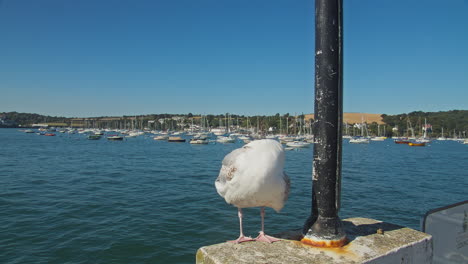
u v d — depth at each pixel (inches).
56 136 5211.6
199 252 134.3
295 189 825.5
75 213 590.2
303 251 130.1
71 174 1132.5
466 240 131.6
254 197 145.3
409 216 605.9
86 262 399.9
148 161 1683.1
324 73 132.1
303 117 5433.1
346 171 1332.4
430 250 141.1
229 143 3836.1
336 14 131.0
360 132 6520.7
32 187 855.1
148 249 435.2
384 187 917.8
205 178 1048.8
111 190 818.2
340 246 133.4
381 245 134.1
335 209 135.4
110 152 2308.1
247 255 126.0
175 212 597.9
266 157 143.7
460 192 860.0
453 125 6382.9
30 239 462.6
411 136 6323.8
